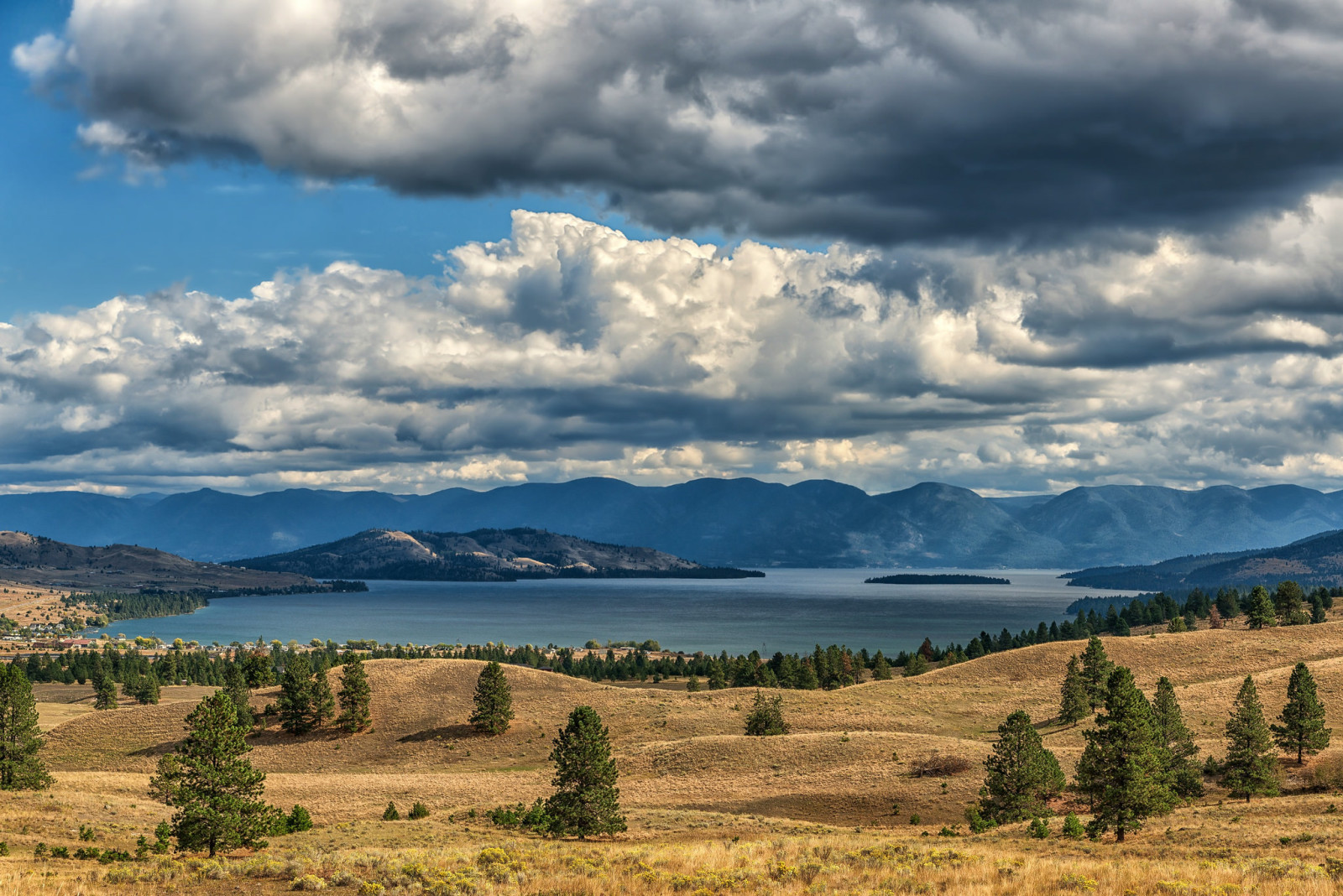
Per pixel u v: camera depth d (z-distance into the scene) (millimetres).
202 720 53000
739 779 95688
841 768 95000
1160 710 85625
